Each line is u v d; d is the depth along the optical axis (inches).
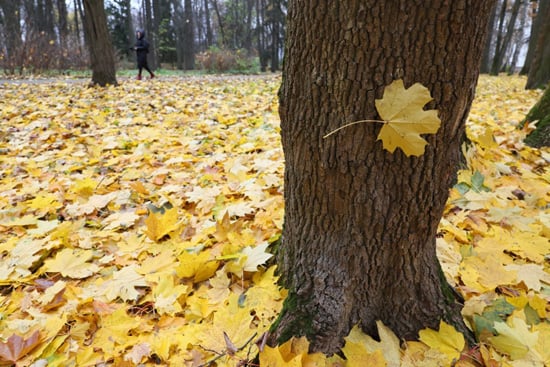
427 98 29.0
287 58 34.2
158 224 58.3
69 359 38.7
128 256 55.5
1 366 37.6
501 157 86.6
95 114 144.5
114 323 42.2
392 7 27.7
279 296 42.8
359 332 37.3
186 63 794.2
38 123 130.4
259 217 62.4
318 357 36.2
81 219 66.2
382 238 35.8
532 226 58.0
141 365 37.8
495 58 551.2
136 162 95.0
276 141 106.4
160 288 46.8
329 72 31.3
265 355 34.5
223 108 157.9
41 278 52.1
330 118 32.6
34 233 60.6
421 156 32.3
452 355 35.7
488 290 43.8
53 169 91.4
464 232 55.7
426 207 35.0
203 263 48.5
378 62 29.3
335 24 29.6
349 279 37.7
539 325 38.2
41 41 409.4
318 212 37.4
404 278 37.7
